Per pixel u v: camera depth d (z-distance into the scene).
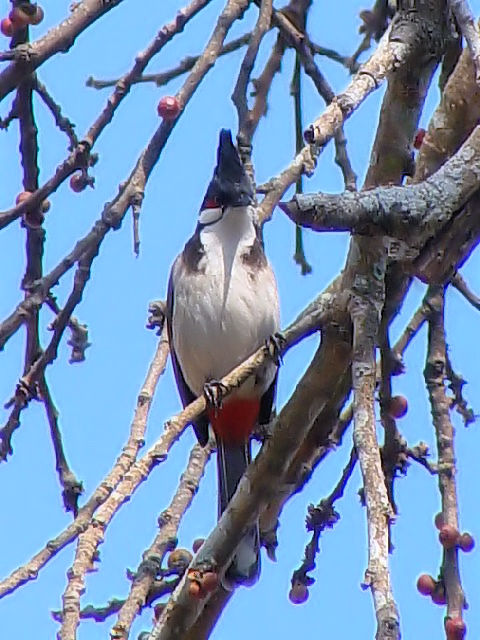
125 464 6.57
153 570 6.70
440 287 8.05
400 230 5.79
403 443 7.62
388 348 7.57
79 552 6.02
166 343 7.39
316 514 7.81
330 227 5.66
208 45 7.78
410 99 7.11
